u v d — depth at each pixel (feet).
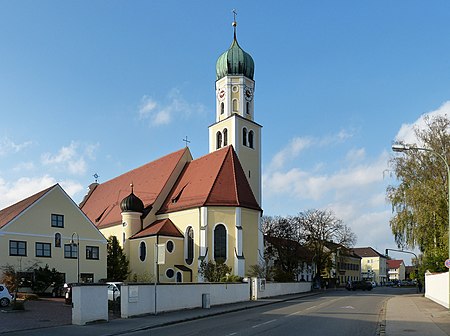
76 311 71.36
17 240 136.05
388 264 639.35
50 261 142.82
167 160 212.02
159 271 167.43
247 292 132.16
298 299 141.69
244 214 170.60
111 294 95.50
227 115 221.25
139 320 76.74
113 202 222.89
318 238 256.73
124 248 185.26
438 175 132.57
